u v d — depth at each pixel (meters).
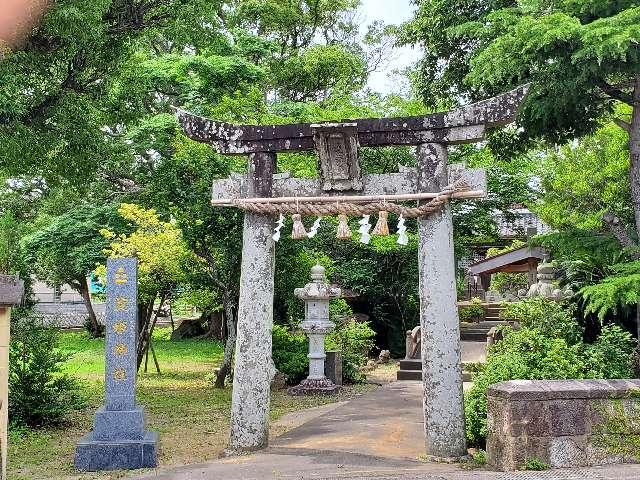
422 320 8.62
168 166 16.00
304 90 29.22
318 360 16.58
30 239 22.02
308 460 8.19
